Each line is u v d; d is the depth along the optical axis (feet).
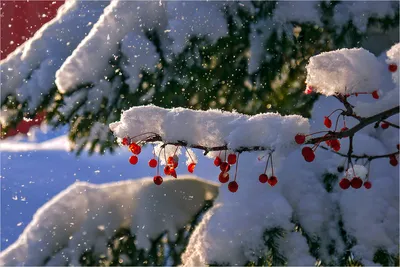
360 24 12.41
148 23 12.53
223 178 6.98
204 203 11.28
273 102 12.69
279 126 6.75
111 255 10.85
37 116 13.33
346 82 7.66
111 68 12.46
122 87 12.42
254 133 6.75
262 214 10.01
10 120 13.48
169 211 11.21
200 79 12.35
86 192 11.76
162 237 10.89
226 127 6.97
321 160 10.77
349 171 8.14
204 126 7.00
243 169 11.04
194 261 10.04
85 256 10.89
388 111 7.08
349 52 7.76
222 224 9.97
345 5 12.49
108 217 11.30
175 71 12.31
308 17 12.34
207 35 12.22
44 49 14.01
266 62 12.37
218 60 12.31
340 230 9.82
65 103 12.68
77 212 11.48
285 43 12.31
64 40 14.15
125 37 12.43
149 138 7.11
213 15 12.28
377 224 9.62
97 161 31.91
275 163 10.94
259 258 9.65
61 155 33.17
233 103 12.64
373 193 9.93
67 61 12.50
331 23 12.36
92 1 15.23
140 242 10.86
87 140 13.01
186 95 12.44
